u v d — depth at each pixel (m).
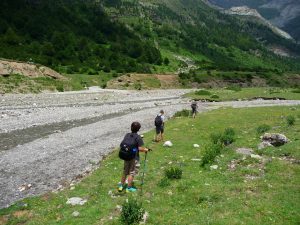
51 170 19.97
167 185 14.89
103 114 46.59
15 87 65.56
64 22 181.12
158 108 54.50
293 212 11.64
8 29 129.62
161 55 197.62
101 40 181.12
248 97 75.19
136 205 11.87
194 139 25.47
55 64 113.31
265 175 15.52
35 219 12.48
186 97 78.69
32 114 42.25
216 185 14.48
